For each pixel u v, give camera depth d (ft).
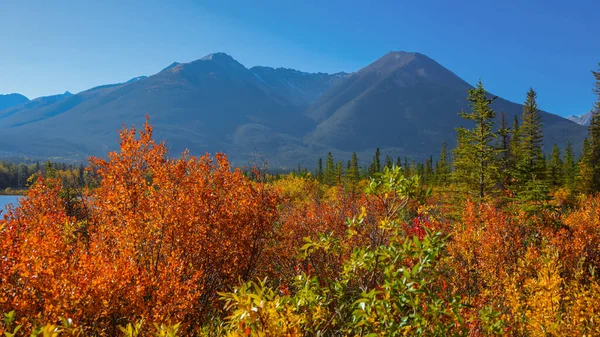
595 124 123.24
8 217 24.39
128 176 25.07
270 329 9.11
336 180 209.36
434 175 204.54
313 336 12.11
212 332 18.49
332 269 20.04
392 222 12.71
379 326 10.55
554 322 16.74
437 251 10.73
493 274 27.68
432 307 10.47
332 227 31.53
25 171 372.17
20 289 15.67
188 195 24.67
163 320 17.21
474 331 14.94
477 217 44.80
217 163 28.22
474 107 82.23
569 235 40.75
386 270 10.85
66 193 34.99
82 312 16.11
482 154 80.23
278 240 29.37
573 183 131.75
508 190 72.23
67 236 25.86
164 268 19.69
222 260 25.61
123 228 23.77
